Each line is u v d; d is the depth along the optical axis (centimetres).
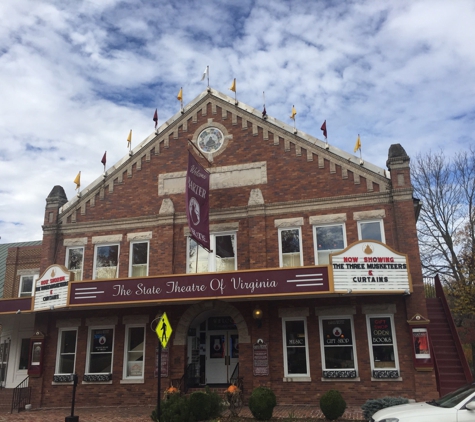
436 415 875
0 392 1994
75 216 2127
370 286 1570
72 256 2098
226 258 1912
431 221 3459
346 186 1864
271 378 1727
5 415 1694
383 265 1591
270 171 1953
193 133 2091
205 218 1780
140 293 1714
